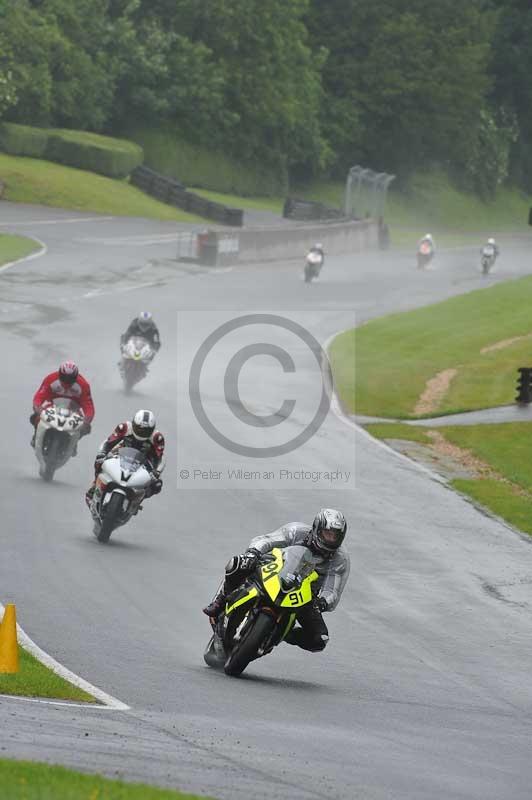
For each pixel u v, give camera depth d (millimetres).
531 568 67938
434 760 32031
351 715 37531
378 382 134875
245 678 41938
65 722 31281
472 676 46938
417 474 92188
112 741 29500
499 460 101812
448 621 55812
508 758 33688
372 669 46375
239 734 32469
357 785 27797
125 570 56875
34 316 145875
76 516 66500
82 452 83750
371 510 78062
